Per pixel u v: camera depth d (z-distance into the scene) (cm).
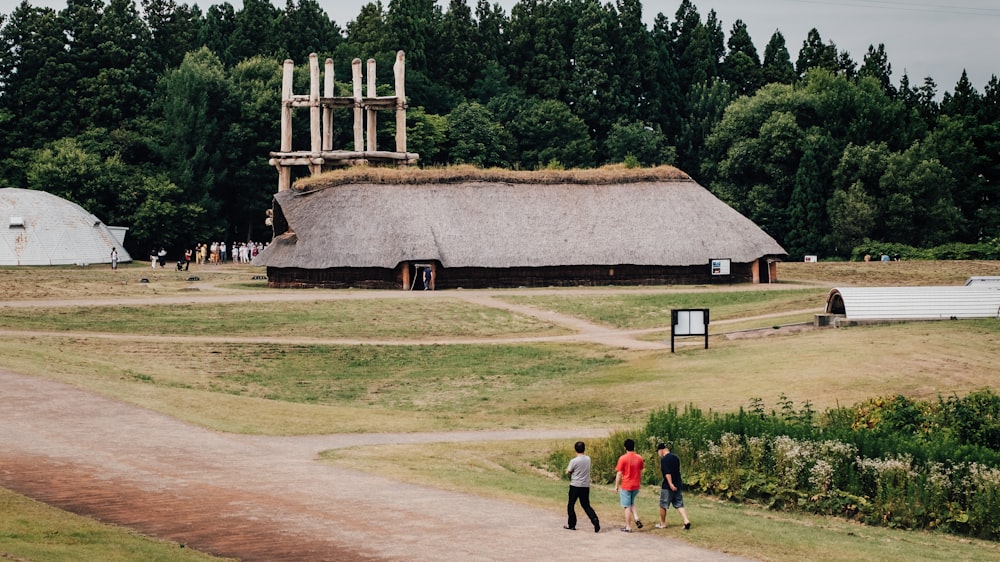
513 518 3080
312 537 2806
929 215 14362
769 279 9869
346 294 8750
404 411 5184
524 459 4044
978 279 7794
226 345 6712
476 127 15550
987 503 3481
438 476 3562
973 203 15950
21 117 14638
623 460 3059
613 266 9606
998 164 16212
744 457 3869
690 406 4662
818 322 6919
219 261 13538
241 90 14362
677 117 17775
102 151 14075
